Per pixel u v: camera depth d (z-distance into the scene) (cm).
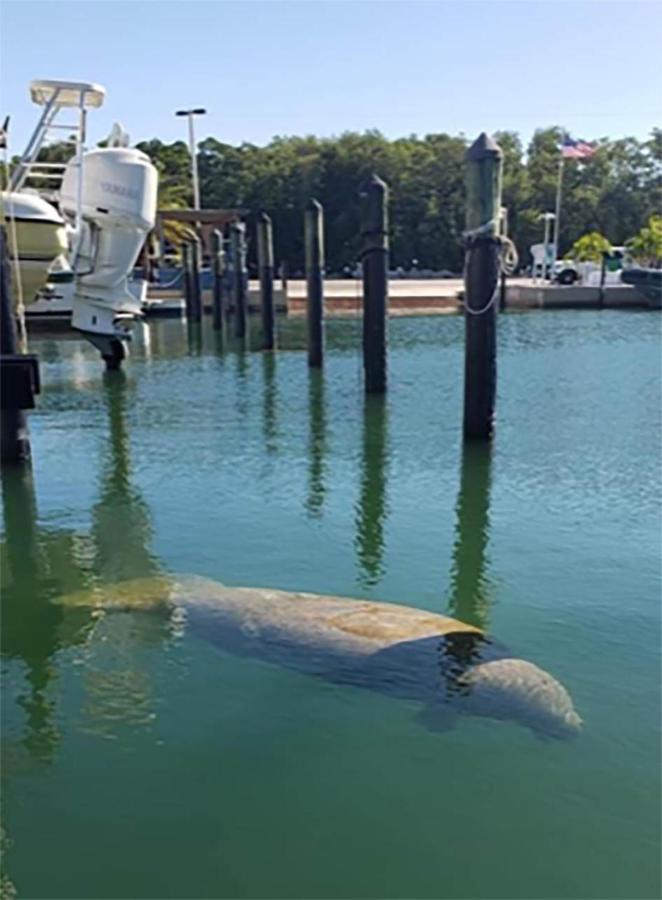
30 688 460
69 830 348
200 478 897
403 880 320
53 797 369
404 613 514
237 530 726
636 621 532
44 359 1978
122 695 448
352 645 474
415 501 799
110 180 1698
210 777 380
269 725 416
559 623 530
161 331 2692
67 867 328
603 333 2616
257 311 3322
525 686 427
